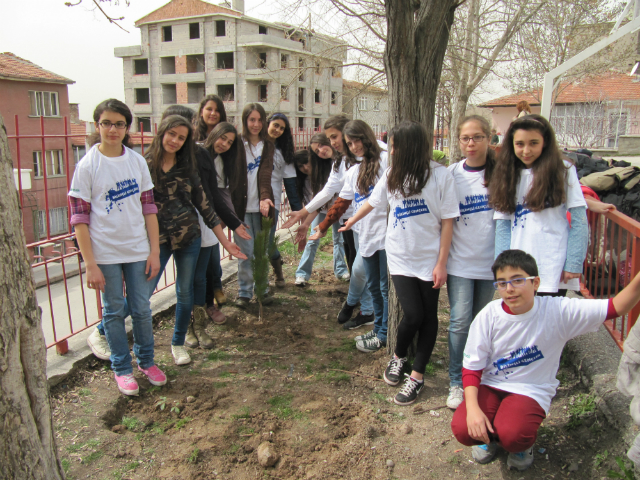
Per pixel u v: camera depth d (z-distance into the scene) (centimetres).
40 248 359
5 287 162
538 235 265
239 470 253
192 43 3850
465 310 296
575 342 332
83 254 283
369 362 365
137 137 450
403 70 315
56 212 870
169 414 301
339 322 438
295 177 505
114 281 297
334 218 390
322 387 332
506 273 227
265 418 297
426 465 257
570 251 260
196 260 351
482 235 292
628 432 240
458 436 242
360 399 318
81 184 279
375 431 283
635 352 203
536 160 264
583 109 1977
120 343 311
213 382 338
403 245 300
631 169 452
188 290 352
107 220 288
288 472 252
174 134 316
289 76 799
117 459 258
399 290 305
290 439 278
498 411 237
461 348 301
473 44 851
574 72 1103
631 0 520
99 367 353
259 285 429
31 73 1644
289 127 477
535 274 226
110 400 309
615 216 320
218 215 388
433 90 330
